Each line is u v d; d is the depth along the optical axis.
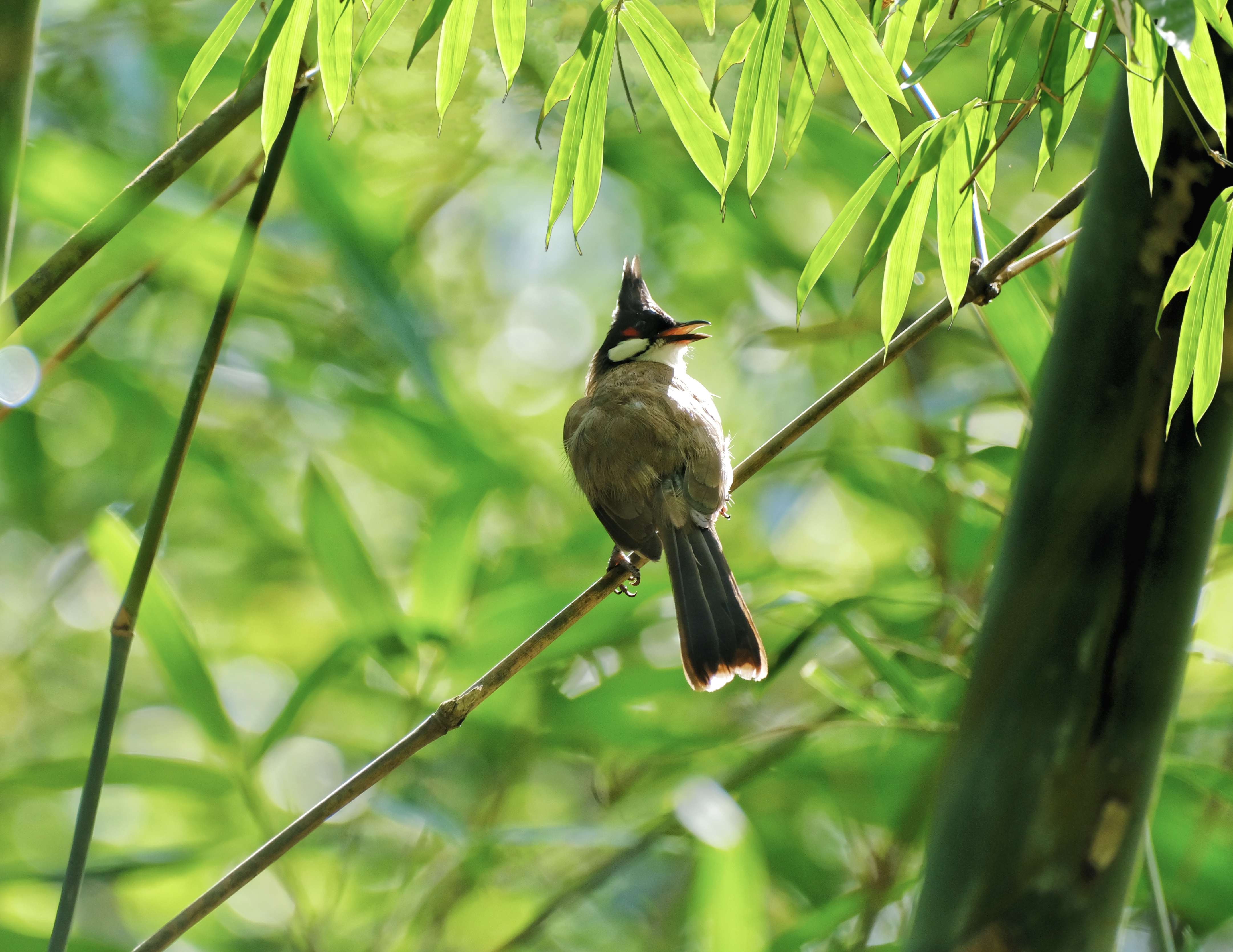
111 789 11.41
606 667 8.68
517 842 7.50
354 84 4.47
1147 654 4.36
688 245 12.01
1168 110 4.41
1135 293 4.40
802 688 10.06
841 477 9.34
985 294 5.14
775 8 4.36
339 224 8.55
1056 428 4.52
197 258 8.50
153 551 4.97
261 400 11.55
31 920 9.66
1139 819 4.38
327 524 7.75
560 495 10.91
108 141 9.30
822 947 7.98
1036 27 8.62
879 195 7.73
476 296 14.24
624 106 8.80
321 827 8.85
